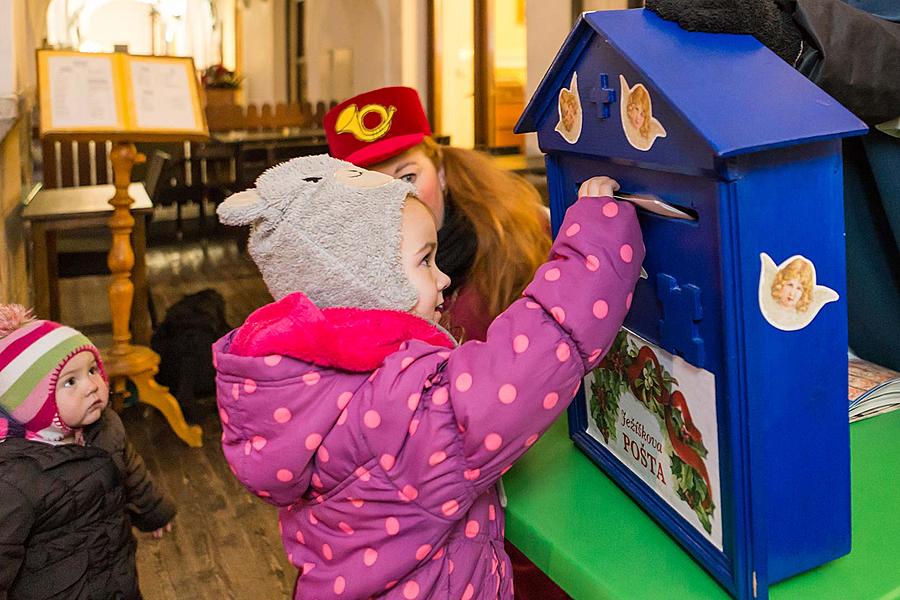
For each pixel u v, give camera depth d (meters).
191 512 2.64
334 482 0.76
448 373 0.73
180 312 3.69
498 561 0.85
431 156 1.46
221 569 2.33
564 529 0.80
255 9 10.07
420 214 0.85
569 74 0.79
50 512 1.40
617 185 0.76
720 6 0.69
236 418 0.78
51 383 1.51
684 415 0.71
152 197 6.33
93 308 4.96
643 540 0.77
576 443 0.98
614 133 0.72
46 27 7.91
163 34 9.33
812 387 0.65
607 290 0.70
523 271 1.35
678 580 0.71
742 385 0.62
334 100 8.66
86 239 4.26
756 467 0.63
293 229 0.80
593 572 0.72
